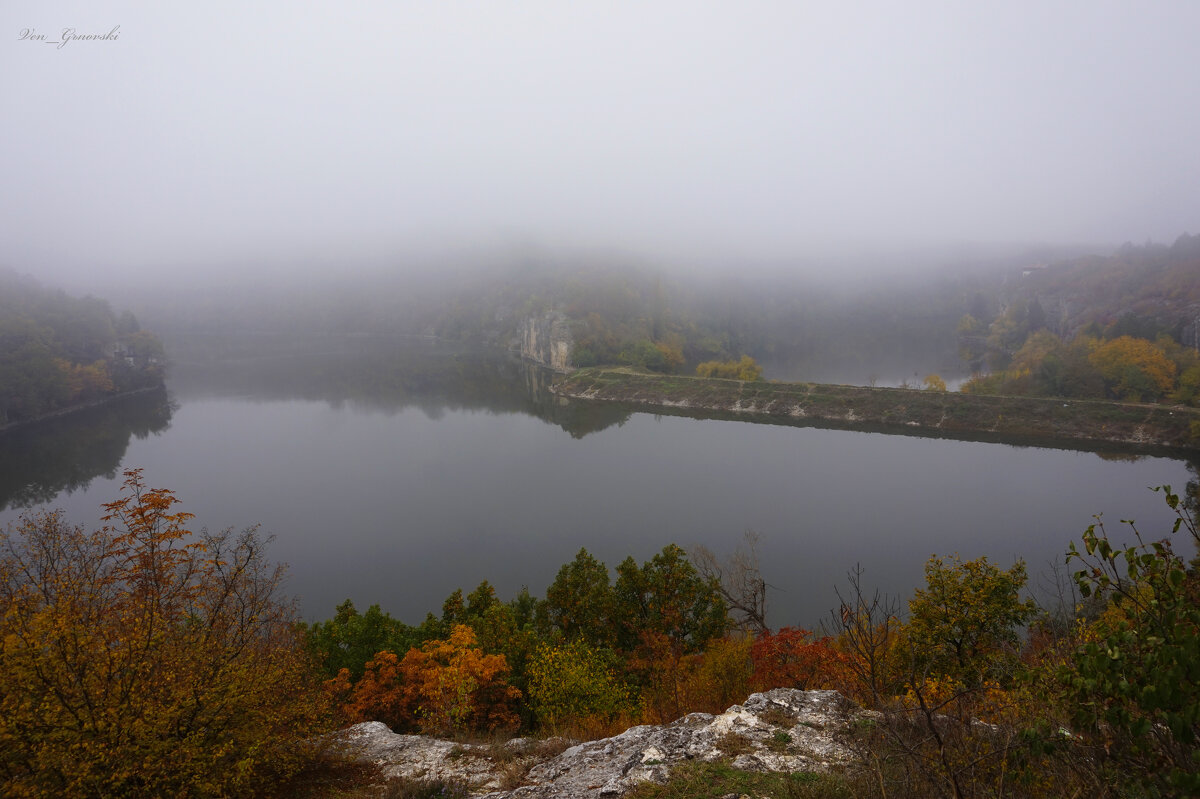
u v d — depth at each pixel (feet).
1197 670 11.30
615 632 72.02
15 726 22.36
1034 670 17.56
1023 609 43.73
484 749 33.78
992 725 20.68
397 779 29.66
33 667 22.91
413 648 57.88
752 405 327.67
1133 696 12.53
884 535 158.51
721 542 156.04
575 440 281.54
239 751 27.37
